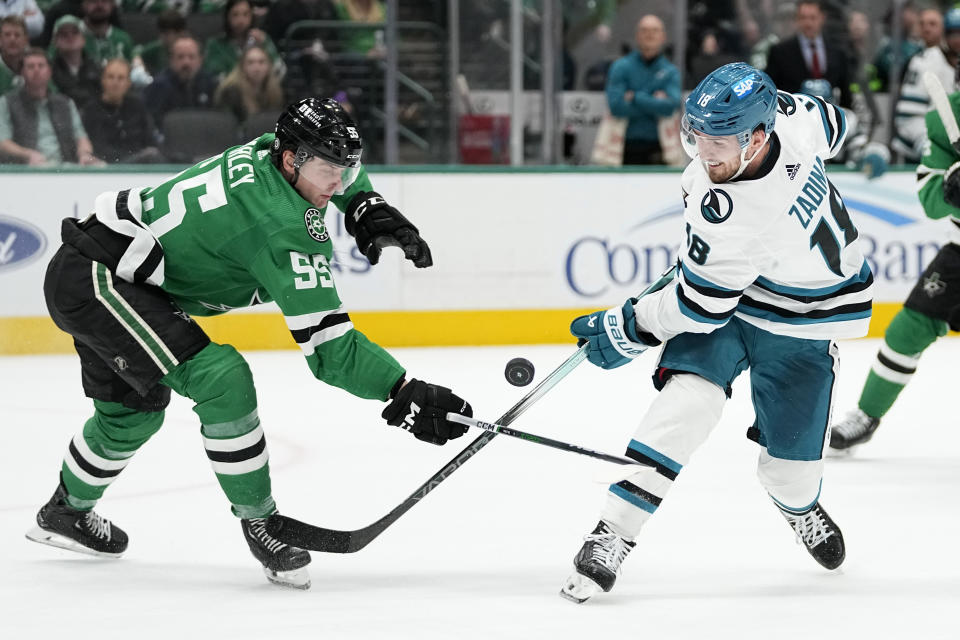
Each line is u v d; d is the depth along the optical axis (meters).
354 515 12.75
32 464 15.23
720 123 8.62
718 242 9.05
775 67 26.36
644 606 9.58
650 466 9.48
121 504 13.12
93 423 10.48
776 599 9.80
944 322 14.91
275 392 20.25
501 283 25.16
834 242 9.42
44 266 23.83
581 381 21.42
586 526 12.23
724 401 9.77
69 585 10.20
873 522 12.40
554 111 27.73
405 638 8.76
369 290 24.59
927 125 14.09
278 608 9.50
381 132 27.41
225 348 9.77
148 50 25.55
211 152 25.86
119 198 9.98
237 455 9.75
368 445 16.36
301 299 9.28
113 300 9.61
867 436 15.48
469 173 24.80
